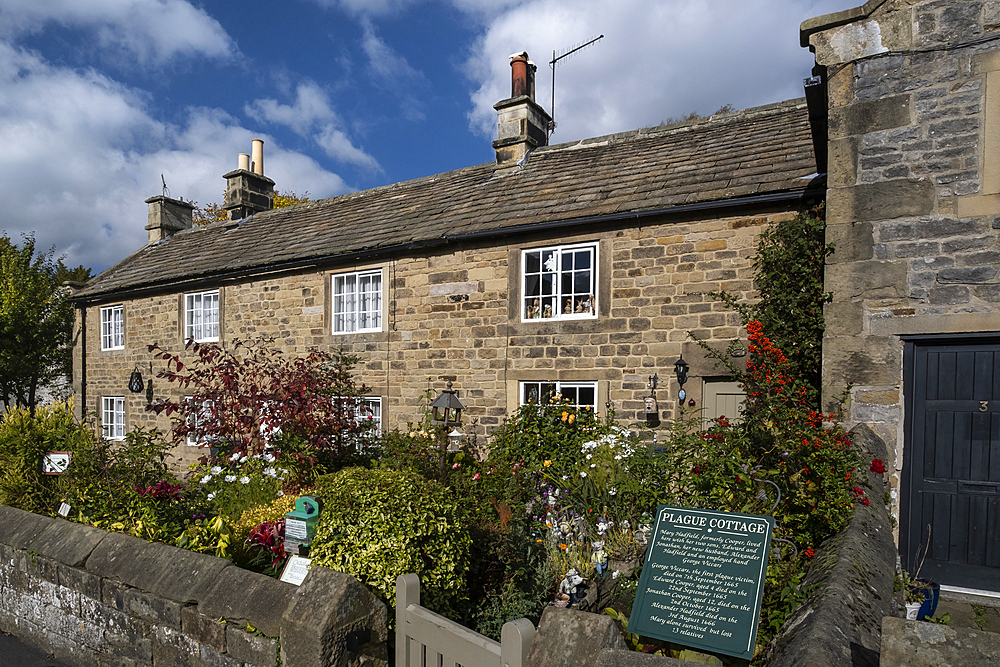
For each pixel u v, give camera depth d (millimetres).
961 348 4684
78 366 14578
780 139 7781
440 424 8320
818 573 3098
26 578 4832
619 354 7480
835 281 5020
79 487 5625
